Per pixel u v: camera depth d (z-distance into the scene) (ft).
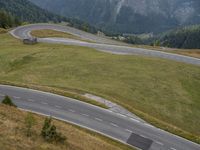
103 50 322.34
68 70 253.03
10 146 96.89
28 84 220.43
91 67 255.09
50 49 324.80
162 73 239.71
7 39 398.42
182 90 217.15
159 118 184.85
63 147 109.19
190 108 198.18
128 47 334.24
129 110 183.93
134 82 224.33
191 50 336.70
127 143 151.74
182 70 246.27
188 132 170.50
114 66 254.88
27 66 277.85
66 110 180.34
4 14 601.62
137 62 263.70
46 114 173.88
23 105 184.85
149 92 211.82
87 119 171.12
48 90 207.00
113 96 202.69
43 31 464.24
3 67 288.92
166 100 203.92
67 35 451.53
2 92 204.13
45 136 112.06
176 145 154.40
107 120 171.53
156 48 339.36
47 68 263.29
